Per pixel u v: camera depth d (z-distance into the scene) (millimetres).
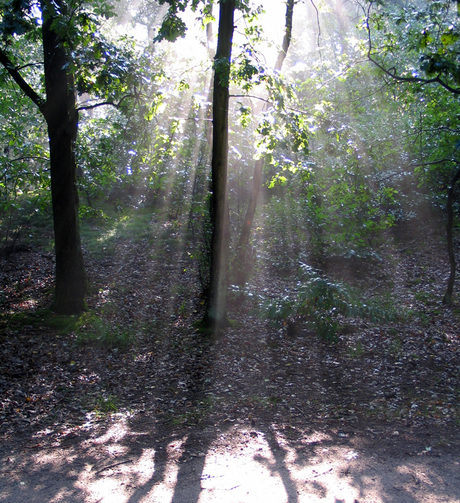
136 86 9688
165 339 9961
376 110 14891
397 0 14555
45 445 5625
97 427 6219
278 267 14344
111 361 8820
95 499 4340
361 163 14188
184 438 5824
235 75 9539
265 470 4875
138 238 16984
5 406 6824
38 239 17172
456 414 6242
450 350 8938
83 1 9172
